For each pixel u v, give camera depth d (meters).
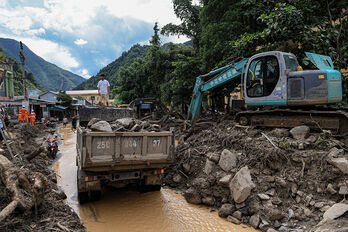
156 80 26.94
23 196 3.93
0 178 4.42
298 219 4.45
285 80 6.54
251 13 10.79
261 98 7.15
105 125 5.43
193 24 21.55
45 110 33.69
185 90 20.39
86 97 74.94
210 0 14.70
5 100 21.91
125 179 5.61
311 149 5.53
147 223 4.76
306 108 6.73
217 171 6.08
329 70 6.27
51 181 6.59
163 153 5.59
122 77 32.25
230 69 8.92
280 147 5.73
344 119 5.88
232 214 5.03
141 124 6.48
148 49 29.94
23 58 21.14
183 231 4.49
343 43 8.88
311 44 8.52
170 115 19.00
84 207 5.45
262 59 7.13
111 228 4.52
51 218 4.13
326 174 4.79
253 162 5.74
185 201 5.88
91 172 5.26
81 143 4.98
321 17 9.23
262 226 4.47
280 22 8.28
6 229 3.47
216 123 11.37
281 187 5.07
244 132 7.30
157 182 5.94
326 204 4.41
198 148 7.38
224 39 13.38
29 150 8.78
